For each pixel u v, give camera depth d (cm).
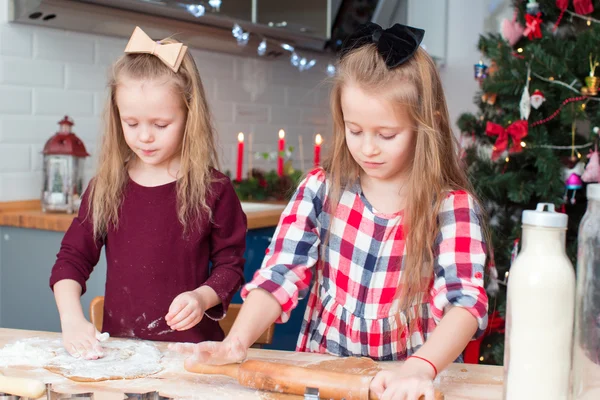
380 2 326
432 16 358
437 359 88
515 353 75
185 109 132
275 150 327
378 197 116
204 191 136
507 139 206
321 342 117
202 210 136
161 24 240
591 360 74
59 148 214
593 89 194
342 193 117
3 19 215
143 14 231
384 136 101
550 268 72
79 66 237
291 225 114
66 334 110
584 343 74
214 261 139
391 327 113
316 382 84
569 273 73
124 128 128
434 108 106
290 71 333
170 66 129
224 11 255
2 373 94
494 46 212
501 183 204
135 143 127
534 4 208
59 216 208
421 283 111
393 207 115
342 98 102
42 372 95
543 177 203
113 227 137
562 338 73
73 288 127
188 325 113
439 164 105
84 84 239
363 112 99
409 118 100
